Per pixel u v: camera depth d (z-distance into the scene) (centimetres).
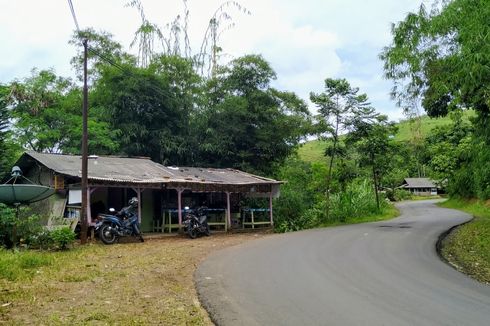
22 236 1322
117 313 600
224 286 770
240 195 2373
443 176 4603
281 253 1170
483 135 1873
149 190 2030
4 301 666
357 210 2702
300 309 620
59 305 644
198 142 2573
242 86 2717
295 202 2608
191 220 1745
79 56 2738
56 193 1703
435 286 764
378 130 2794
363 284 780
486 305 636
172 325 551
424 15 1182
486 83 1067
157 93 2408
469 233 1641
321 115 2536
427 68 1205
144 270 956
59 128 2533
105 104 2469
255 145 2691
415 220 2400
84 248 1353
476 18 959
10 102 2481
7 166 1917
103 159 1945
